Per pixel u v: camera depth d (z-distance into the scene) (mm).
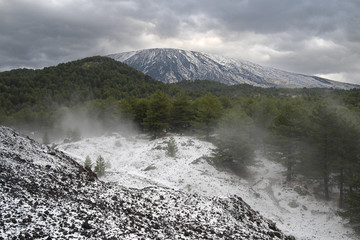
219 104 53781
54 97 109438
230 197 16875
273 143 32312
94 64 171375
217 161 33844
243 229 12477
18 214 8219
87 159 31031
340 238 21328
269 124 37344
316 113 28094
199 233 10844
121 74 158750
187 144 42656
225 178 31078
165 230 10414
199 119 46594
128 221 10328
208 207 14305
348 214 21531
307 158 28469
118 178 27031
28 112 75125
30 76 133750
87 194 12258
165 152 38656
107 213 10609
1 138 15234
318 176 28172
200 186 28203
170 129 57531
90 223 9156
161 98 51562
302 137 29703
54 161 15227
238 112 38594
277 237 13633
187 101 54125
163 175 30859
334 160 26453
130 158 39531
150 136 54469
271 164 36906
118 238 8523
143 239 8961
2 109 87562
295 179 32000
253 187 30812
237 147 31953
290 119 32312
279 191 29984
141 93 129375
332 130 25875
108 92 120875
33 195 10031
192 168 32625
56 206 9797
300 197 28234
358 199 21281
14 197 9289
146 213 11875
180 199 15023
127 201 12758
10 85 118375
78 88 123000
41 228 7793
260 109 42594
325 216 25062
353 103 72750
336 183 27844
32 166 13117
